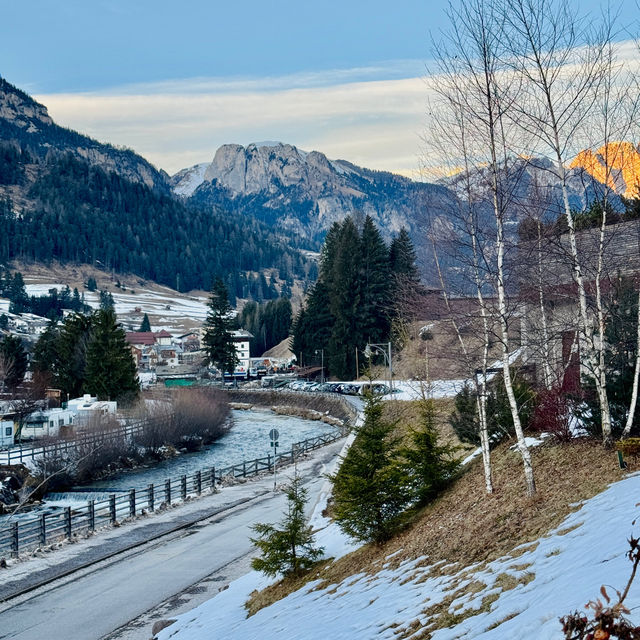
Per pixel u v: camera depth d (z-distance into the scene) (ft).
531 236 66.64
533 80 60.03
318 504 120.57
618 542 36.58
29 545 118.32
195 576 95.35
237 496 151.84
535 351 82.64
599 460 60.34
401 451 80.12
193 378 508.94
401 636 40.63
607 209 68.08
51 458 187.21
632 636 13.82
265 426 304.71
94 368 309.63
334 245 414.41
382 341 357.61
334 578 67.46
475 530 58.39
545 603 32.17
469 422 93.56
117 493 175.32
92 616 82.38
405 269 344.90
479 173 64.28
